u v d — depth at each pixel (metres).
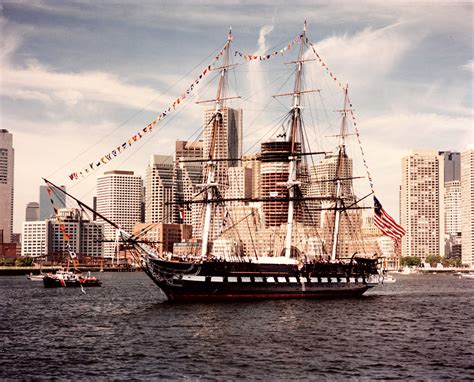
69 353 93.19
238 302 160.75
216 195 180.12
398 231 186.88
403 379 78.12
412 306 172.00
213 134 177.38
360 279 191.75
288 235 186.62
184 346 98.00
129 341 103.06
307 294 177.38
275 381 76.62
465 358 90.69
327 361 87.38
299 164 197.50
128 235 158.25
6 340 105.75
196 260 163.50
